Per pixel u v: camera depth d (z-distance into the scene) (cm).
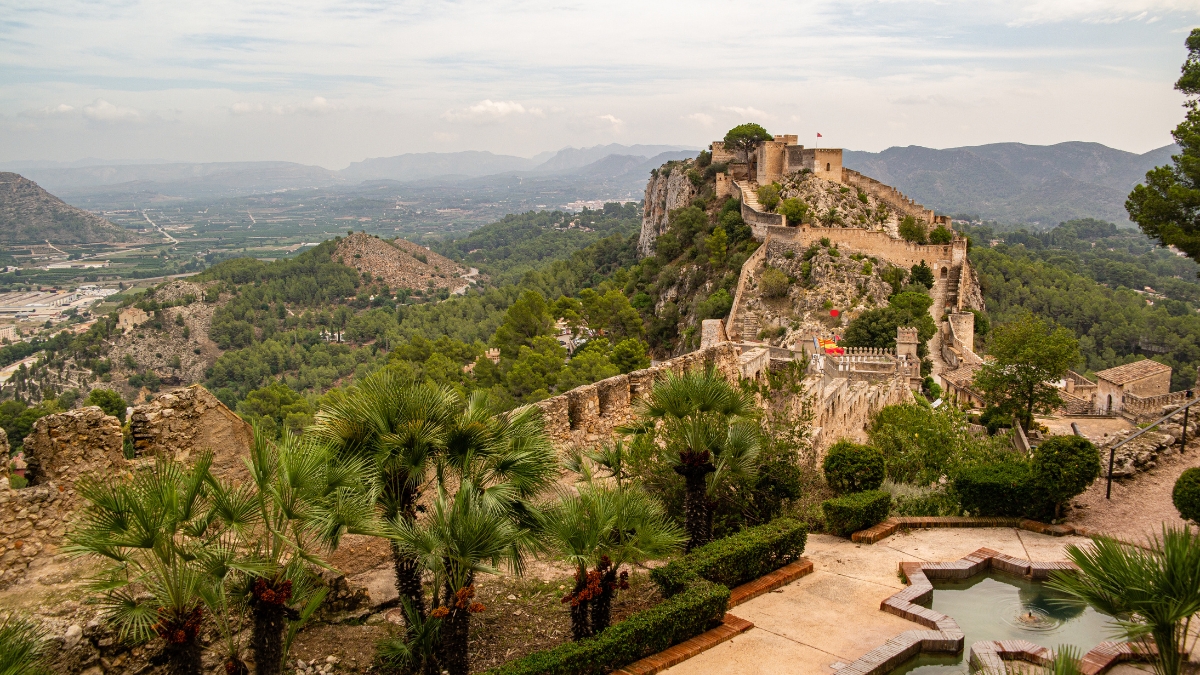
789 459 2194
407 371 1664
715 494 1908
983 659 1339
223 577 1121
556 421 2053
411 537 1274
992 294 17138
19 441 9675
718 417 1870
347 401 1420
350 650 1402
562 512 1427
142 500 1114
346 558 1568
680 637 1457
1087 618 1547
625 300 13050
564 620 1561
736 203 13588
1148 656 1194
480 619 1553
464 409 1491
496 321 19688
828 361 5612
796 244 10581
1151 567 1130
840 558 1905
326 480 1235
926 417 2867
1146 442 2606
